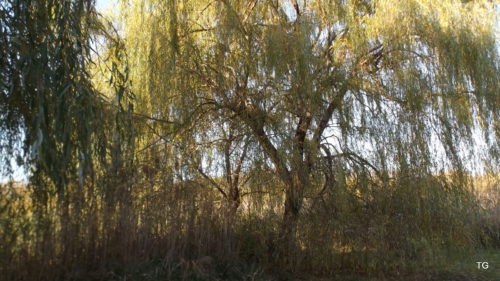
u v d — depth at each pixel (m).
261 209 8.80
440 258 8.65
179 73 8.77
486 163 8.73
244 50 8.75
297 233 8.72
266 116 8.59
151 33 8.53
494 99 8.62
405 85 8.34
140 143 8.55
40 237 6.26
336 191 8.52
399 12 8.36
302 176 8.50
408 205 8.48
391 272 8.78
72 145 5.89
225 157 8.79
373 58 8.84
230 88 8.93
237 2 9.30
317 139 8.57
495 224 9.24
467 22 8.63
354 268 8.93
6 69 5.84
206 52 9.01
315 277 8.70
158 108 8.65
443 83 8.39
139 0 8.73
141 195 7.88
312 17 8.88
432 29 8.35
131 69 8.47
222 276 7.94
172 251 7.78
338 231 8.67
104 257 7.09
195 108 8.83
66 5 6.14
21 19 5.82
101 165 6.55
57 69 5.94
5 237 5.85
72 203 6.64
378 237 8.55
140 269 7.39
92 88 6.55
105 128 6.71
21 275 6.11
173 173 8.27
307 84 8.27
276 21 9.16
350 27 8.49
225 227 8.47
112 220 7.28
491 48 8.59
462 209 8.46
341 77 8.39
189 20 9.07
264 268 8.52
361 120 8.44
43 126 5.52
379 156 8.46
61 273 6.60
